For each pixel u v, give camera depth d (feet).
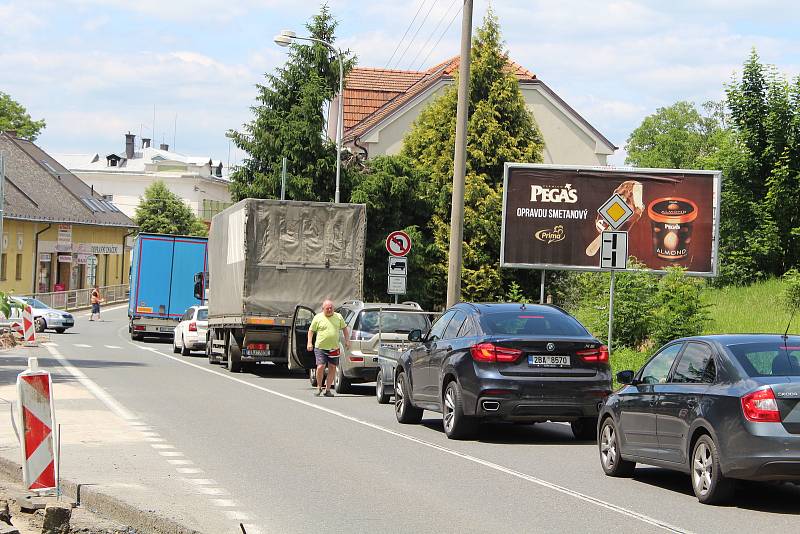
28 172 389.80
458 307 81.25
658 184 163.73
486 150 218.59
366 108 305.32
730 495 50.39
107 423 78.02
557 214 163.94
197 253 223.92
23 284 349.61
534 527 44.50
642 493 54.29
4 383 108.78
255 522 44.32
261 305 134.21
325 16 239.30
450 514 47.01
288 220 135.03
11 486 53.42
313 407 96.73
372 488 53.57
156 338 240.12
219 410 90.99
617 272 130.31
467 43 122.21
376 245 211.61
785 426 48.01
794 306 138.72
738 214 172.55
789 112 172.76
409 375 85.30
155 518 43.86
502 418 73.31
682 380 54.70
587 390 73.20
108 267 442.91
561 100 274.16
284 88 234.99
